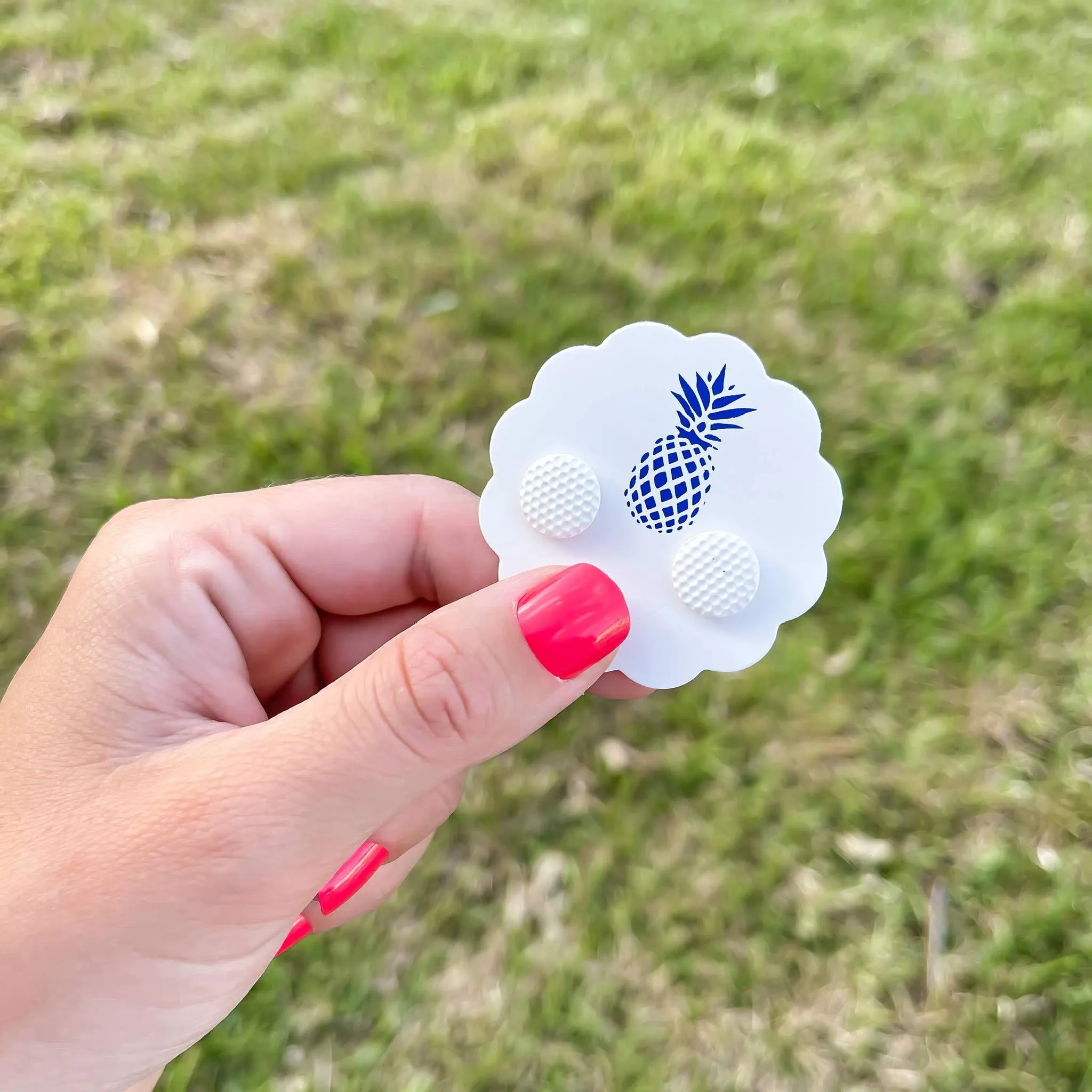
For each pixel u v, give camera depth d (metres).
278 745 0.15
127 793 0.15
